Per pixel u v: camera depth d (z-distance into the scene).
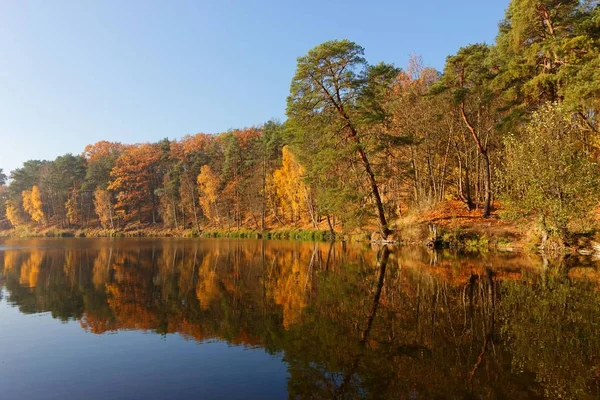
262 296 12.57
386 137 27.19
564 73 20.12
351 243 34.72
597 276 14.38
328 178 29.83
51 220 82.44
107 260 24.83
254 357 7.11
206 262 23.00
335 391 5.62
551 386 5.66
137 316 10.28
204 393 5.67
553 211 19.94
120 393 5.72
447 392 5.51
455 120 29.98
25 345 7.98
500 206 29.28
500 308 10.16
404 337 8.01
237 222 60.44
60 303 12.04
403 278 14.97
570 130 20.52
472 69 25.94
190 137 84.00
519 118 24.05
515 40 24.14
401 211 38.59
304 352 7.30
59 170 77.81
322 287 13.83
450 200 32.62
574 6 23.12
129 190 72.69
